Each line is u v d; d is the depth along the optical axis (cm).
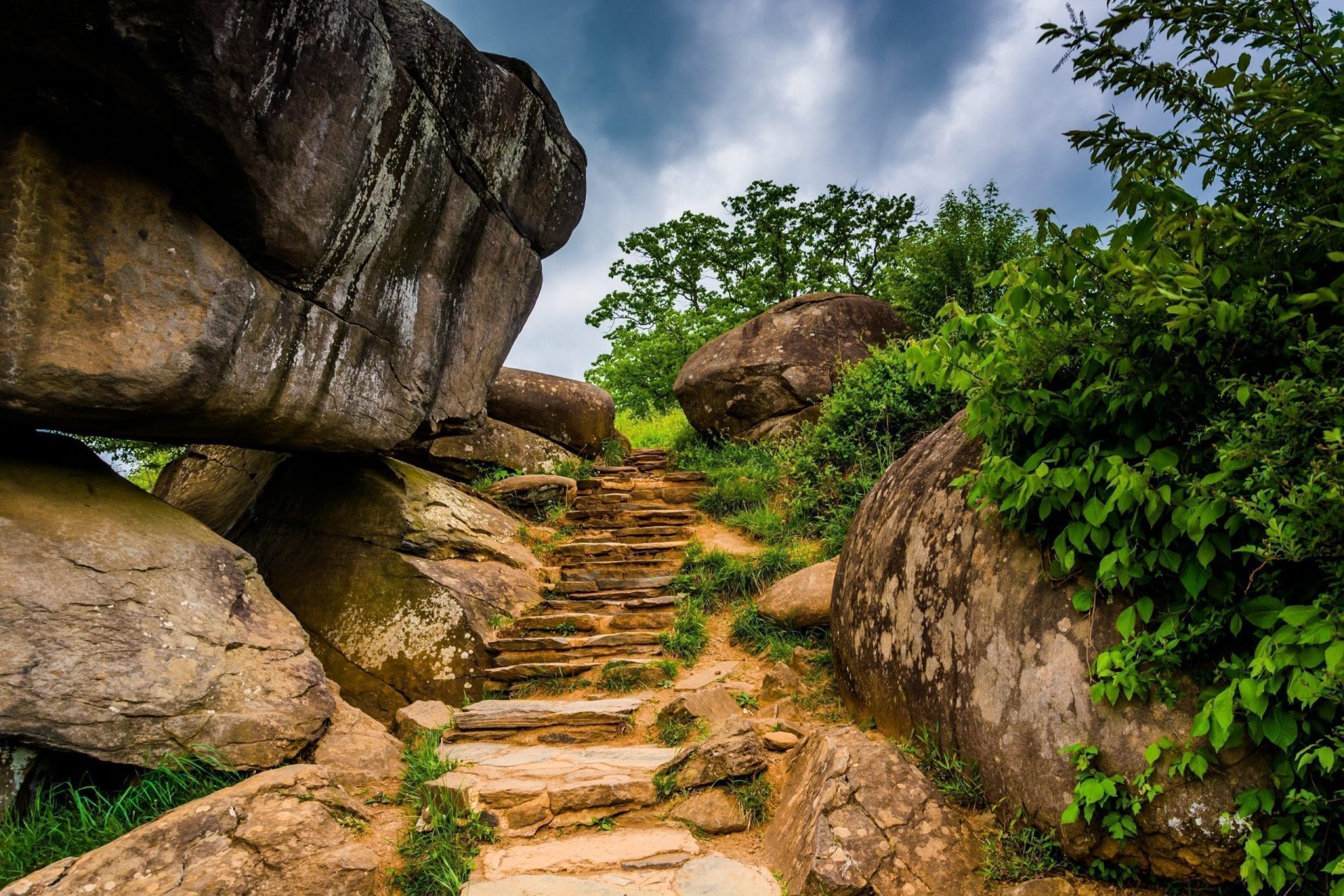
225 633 389
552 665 546
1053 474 286
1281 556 224
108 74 315
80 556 357
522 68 636
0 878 273
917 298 1073
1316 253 241
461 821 328
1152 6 244
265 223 404
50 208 334
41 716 308
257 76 362
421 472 759
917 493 408
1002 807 296
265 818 285
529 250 714
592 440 1092
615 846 321
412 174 520
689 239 2192
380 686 562
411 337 574
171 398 389
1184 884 254
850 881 266
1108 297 280
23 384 337
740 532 798
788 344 1016
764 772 367
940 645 345
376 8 448
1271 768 241
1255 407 253
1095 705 277
